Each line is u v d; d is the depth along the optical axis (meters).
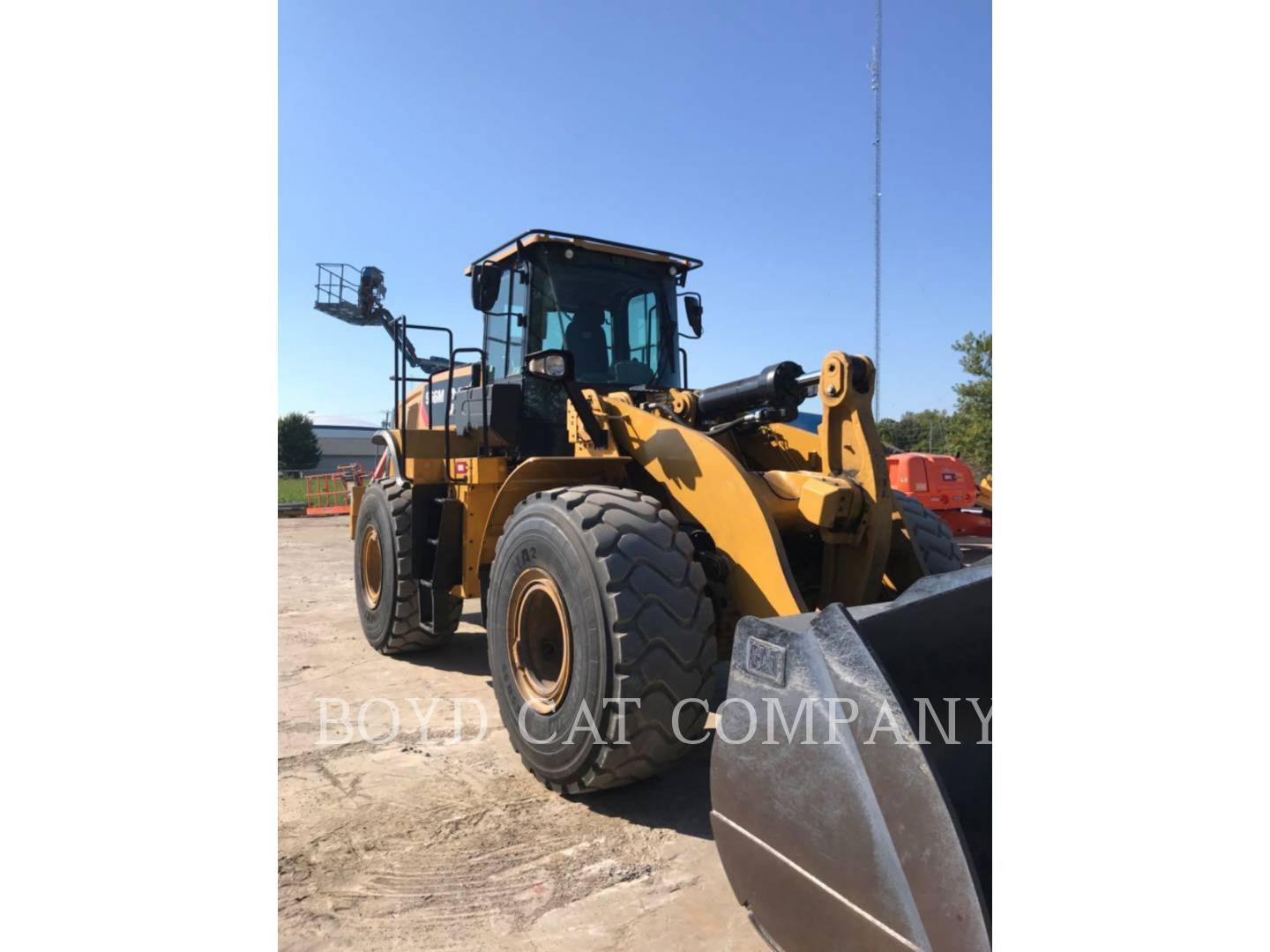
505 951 2.12
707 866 2.56
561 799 3.06
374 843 2.72
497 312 4.89
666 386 4.83
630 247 4.69
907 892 1.52
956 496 10.10
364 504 5.70
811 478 3.20
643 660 2.76
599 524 2.96
